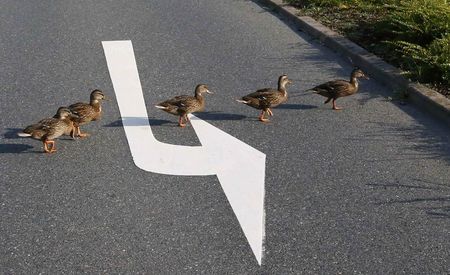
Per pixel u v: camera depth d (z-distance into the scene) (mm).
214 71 9070
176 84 8711
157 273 5828
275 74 8938
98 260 5949
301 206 6477
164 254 5996
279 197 6590
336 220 6312
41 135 7188
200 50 9781
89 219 6363
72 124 7453
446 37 8883
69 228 6270
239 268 5863
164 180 6844
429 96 7895
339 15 10680
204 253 6000
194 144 7406
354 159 7086
